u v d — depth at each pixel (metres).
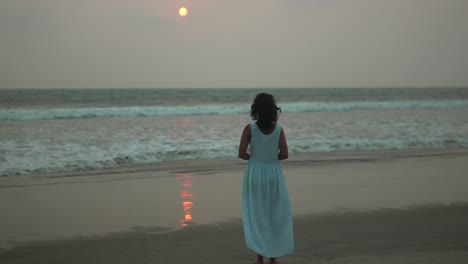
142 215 6.03
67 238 5.02
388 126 18.66
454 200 6.90
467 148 13.35
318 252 4.48
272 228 4.16
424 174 9.19
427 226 5.46
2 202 6.77
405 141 13.98
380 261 4.17
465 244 4.74
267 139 4.17
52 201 6.85
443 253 4.42
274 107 4.18
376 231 5.24
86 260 4.31
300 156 11.55
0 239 4.96
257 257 4.21
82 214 6.08
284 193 4.21
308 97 51.72
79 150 11.92
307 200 6.85
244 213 4.21
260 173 4.19
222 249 4.62
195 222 5.69
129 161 10.66
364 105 33.50
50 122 20.42
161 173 9.33
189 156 11.40
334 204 6.61
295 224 5.54
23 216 5.98
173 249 4.63
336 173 9.24
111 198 7.06
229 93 65.94
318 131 16.73
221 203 6.73
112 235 5.13
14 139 13.84
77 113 24.22
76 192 7.50
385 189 7.71
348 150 12.80
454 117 23.55
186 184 8.20
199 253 4.49
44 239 4.97
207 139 14.36
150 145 12.95
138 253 4.50
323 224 5.55
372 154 12.02
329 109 31.44
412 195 7.24
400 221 5.70
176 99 46.38
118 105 36.41
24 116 23.22
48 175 9.09
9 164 9.95
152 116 25.14
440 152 12.48
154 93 61.81
